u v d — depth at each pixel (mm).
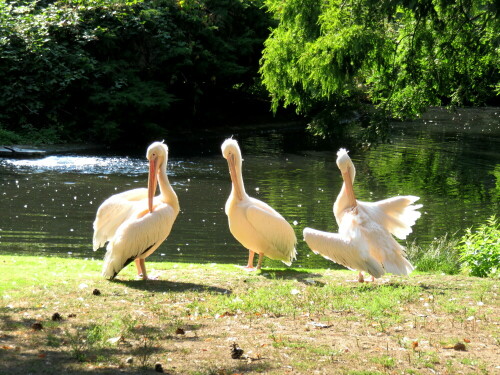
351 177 8430
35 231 13992
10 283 7605
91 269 8922
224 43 32562
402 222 8242
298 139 32812
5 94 26688
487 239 9898
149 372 4691
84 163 23703
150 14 30328
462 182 22422
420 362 5090
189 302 6910
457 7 11086
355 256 7672
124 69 29875
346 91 14922
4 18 28219
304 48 16141
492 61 12523
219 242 13781
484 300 7133
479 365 5043
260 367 4902
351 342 5598
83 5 29922
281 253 9055
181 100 32312
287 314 6484
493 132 37344
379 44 12008
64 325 5867
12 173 21125
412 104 13164
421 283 8148
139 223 7727
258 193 19438
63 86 27125
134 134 30031
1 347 5094
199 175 22312
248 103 38844
